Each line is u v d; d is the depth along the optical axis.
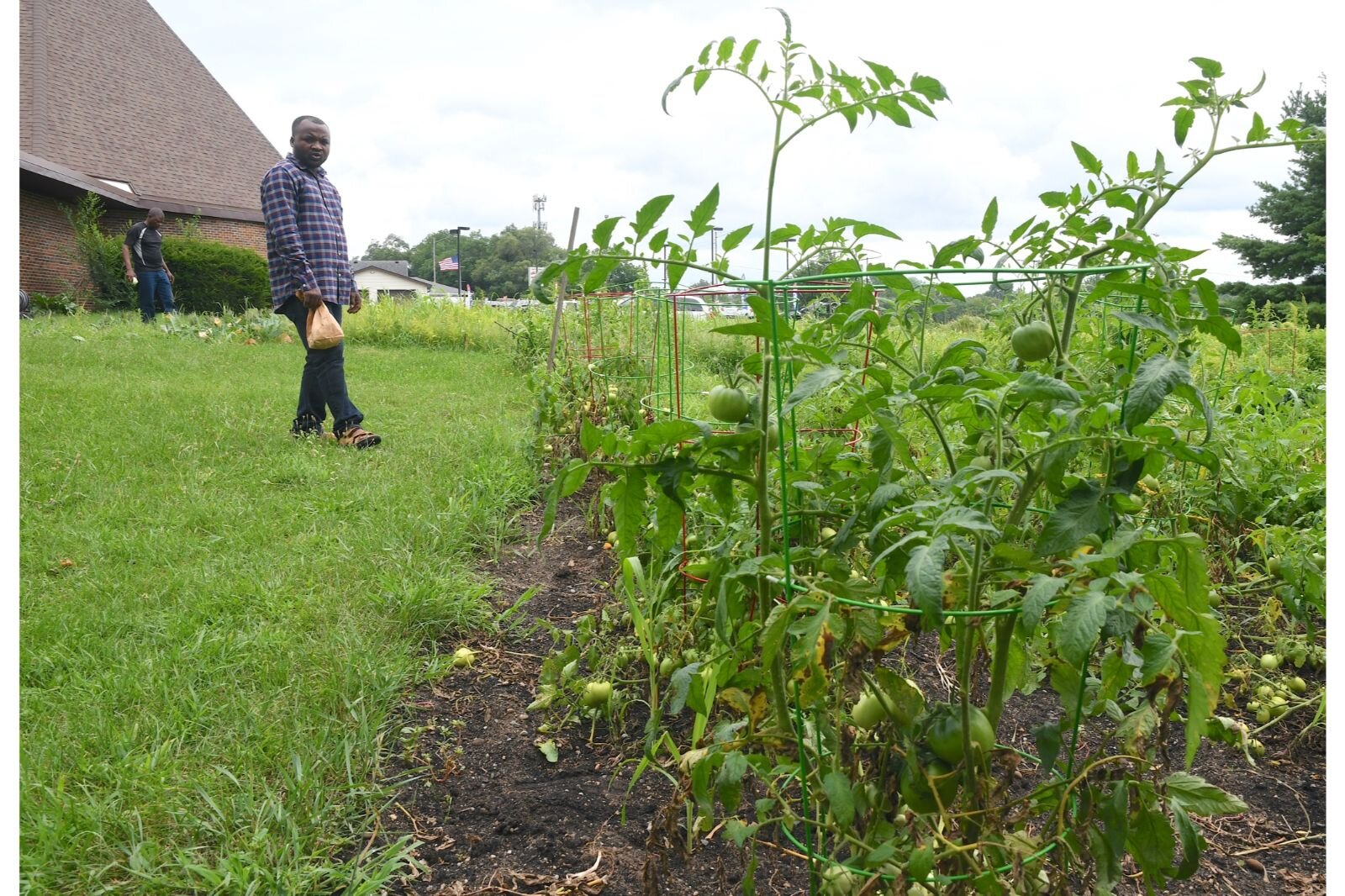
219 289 20.58
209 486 5.30
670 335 5.76
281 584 3.86
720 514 2.93
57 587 3.79
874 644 1.59
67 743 2.67
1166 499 3.38
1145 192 2.12
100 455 5.70
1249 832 2.55
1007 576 1.64
